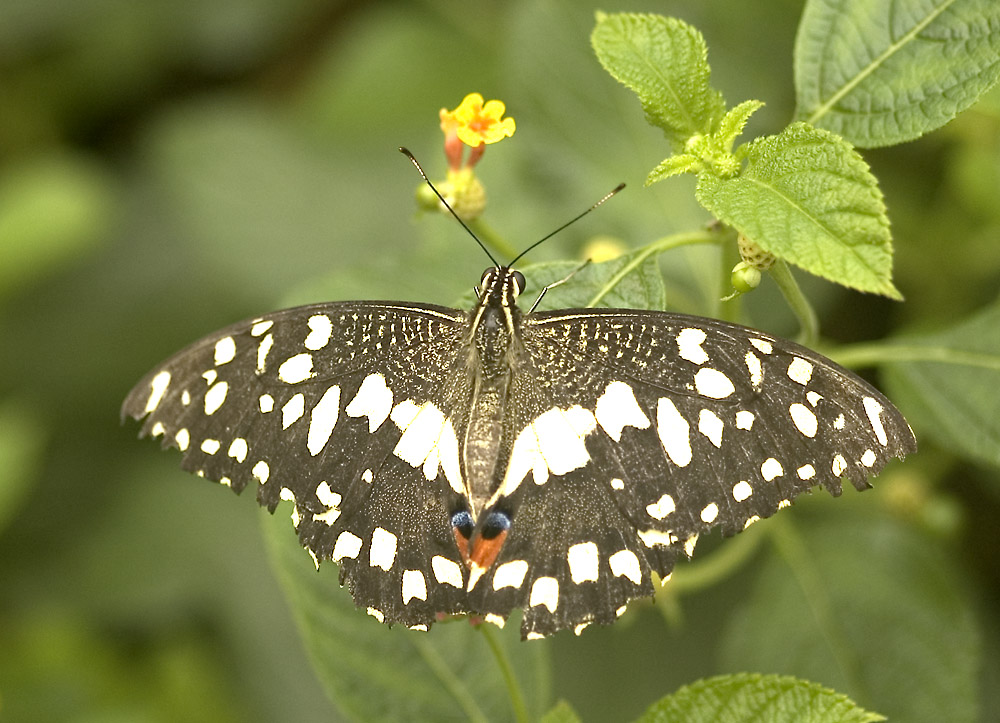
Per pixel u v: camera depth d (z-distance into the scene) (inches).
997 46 28.3
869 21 28.5
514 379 28.3
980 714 30.5
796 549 30.1
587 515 28.1
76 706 32.0
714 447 28.0
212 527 32.7
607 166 30.6
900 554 30.0
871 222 27.4
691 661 30.7
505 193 30.6
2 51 33.8
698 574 29.8
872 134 28.5
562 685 30.8
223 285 33.4
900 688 29.8
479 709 29.1
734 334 28.0
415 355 28.5
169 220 34.5
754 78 30.9
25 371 33.4
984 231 31.1
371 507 28.3
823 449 27.8
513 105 30.9
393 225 33.0
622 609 28.0
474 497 28.2
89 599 32.5
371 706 29.0
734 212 27.6
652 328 28.2
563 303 28.5
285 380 28.3
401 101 33.4
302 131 33.4
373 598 28.2
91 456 33.2
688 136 28.3
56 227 32.7
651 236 30.5
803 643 30.0
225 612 32.4
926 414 29.5
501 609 28.0
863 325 31.4
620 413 28.2
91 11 33.8
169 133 33.5
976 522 31.2
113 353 33.4
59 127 34.8
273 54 35.6
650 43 28.3
